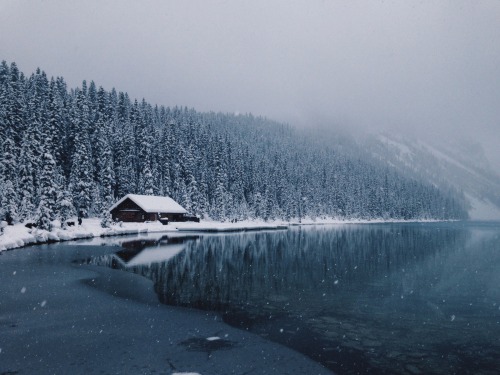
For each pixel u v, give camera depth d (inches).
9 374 410.6
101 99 4183.1
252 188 4857.3
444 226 5108.3
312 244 2010.3
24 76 4001.0
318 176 6884.8
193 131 4936.0
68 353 470.3
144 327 575.8
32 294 778.2
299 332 557.3
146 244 1800.0
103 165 2977.4
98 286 862.5
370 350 490.9
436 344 513.3
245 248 1729.8
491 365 448.5
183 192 3639.3
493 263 1310.3
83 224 2388.0
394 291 840.9
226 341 518.3
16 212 2151.8
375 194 6845.5
